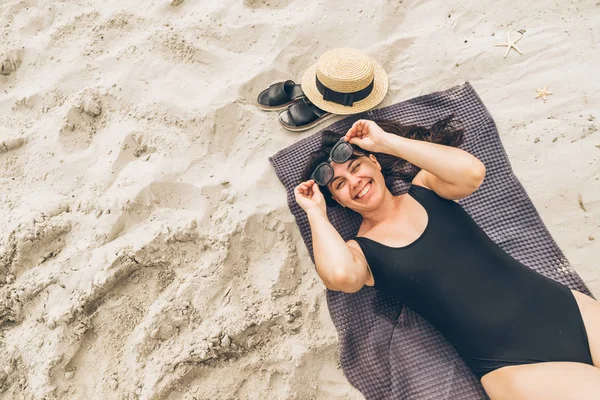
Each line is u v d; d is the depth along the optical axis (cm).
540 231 248
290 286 250
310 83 293
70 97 312
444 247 209
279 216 267
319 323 244
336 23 327
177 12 345
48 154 291
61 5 354
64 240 262
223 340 227
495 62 298
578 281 234
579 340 189
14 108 320
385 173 260
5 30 349
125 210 263
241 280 251
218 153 291
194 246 258
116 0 354
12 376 230
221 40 329
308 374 230
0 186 287
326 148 250
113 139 295
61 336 231
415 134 273
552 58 293
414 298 213
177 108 299
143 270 252
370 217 234
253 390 226
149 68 318
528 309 197
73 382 227
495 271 206
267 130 297
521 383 187
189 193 274
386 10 325
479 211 259
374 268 217
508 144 272
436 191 226
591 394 172
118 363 231
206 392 223
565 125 269
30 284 244
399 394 225
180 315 237
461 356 211
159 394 220
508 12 314
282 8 340
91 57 329
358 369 232
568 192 253
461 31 315
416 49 312
